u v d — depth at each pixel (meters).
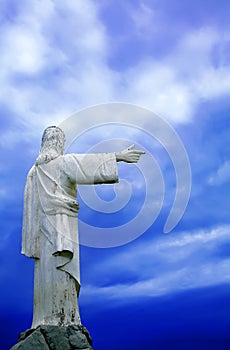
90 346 18.16
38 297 19.06
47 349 17.89
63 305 18.70
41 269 19.25
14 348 18.16
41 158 20.50
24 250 19.77
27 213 20.16
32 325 18.92
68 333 18.16
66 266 19.06
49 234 19.38
